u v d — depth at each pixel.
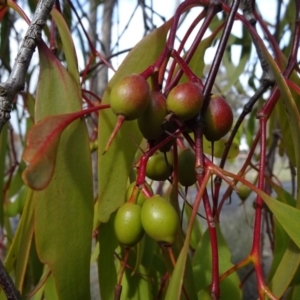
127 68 0.17
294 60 0.20
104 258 0.19
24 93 0.36
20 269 0.16
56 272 0.14
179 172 0.16
